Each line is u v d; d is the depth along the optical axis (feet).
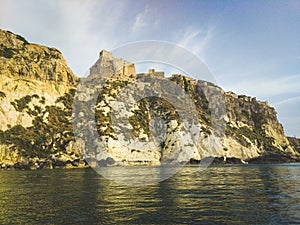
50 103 357.41
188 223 48.75
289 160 443.73
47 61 396.78
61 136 305.94
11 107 314.96
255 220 50.37
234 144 415.85
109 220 50.60
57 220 50.78
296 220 50.14
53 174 172.65
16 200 70.95
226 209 58.85
